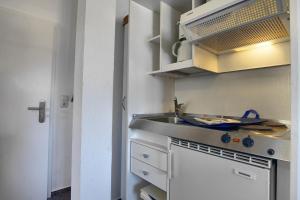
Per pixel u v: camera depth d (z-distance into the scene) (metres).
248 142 0.87
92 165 1.17
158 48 1.88
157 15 1.87
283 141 0.79
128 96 1.67
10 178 1.59
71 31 2.00
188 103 1.86
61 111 1.95
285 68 1.26
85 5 1.14
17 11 1.64
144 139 1.57
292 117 0.75
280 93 1.27
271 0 0.91
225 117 1.56
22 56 1.65
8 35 1.59
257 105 1.38
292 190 0.74
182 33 1.50
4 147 1.57
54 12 1.89
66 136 1.99
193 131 1.12
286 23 1.02
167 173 1.26
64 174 1.98
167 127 1.30
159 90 1.89
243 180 0.88
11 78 1.60
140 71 1.75
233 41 1.31
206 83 1.71
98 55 1.19
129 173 1.65
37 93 1.72
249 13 1.02
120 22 1.92
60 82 1.94
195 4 1.37
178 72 1.67
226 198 0.94
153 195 1.48
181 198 1.16
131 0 1.68
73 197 1.18
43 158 1.75
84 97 1.13
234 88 1.52
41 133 1.74
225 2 1.03
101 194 1.21
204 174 1.04
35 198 1.71
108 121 1.24
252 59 1.41
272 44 1.31
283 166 0.80
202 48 1.44
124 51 1.84
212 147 1.01
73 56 2.02
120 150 1.89
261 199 0.82
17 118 1.62
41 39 1.75
